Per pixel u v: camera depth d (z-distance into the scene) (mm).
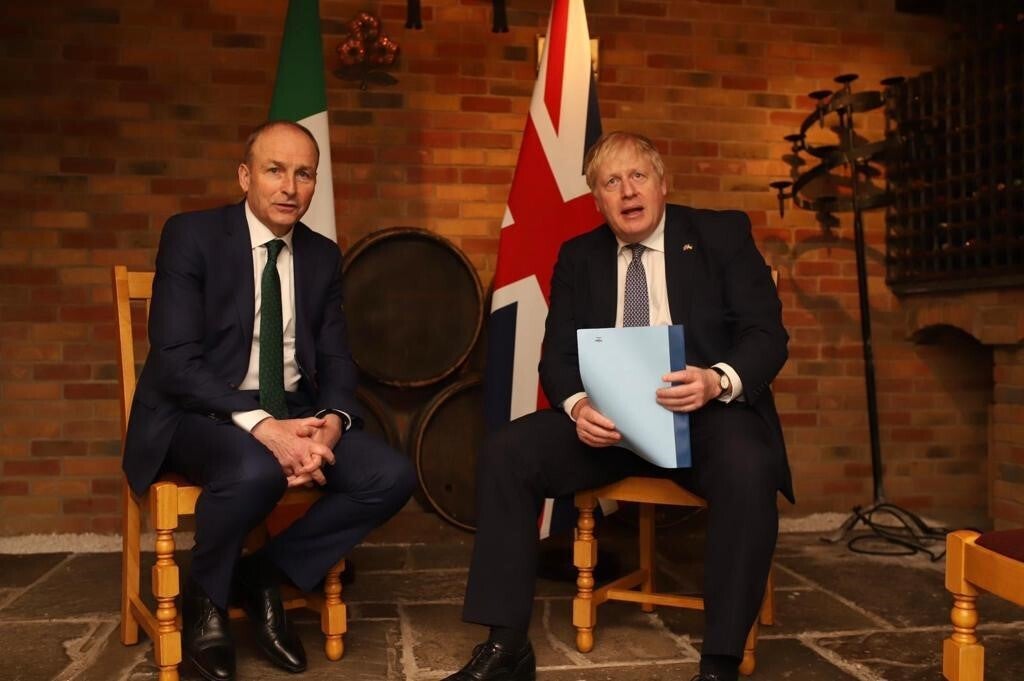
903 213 3631
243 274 2107
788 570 2908
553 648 2170
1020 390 3164
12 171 3201
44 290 3227
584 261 2281
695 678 1808
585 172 2258
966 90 3363
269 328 2111
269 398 2102
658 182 2176
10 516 3221
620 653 2135
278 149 2066
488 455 2008
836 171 3670
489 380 2896
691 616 2426
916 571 2900
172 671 1877
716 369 2010
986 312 3250
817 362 3643
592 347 1893
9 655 2111
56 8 3217
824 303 3646
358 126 3375
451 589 2691
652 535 2477
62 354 3238
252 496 1868
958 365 3727
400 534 3316
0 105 3193
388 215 3393
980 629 2312
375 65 3369
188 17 3285
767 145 3611
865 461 3664
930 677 1995
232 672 1920
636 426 1889
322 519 2031
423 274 3334
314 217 2887
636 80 3525
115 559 3014
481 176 3439
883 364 3691
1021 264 3107
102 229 3246
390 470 2021
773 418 2084
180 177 3283
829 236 3648
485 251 3447
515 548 1946
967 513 3701
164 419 2051
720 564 1829
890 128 3691
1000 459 3256
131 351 2240
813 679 1984
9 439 3221
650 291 2199
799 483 3629
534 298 2857
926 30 3727
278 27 3330
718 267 2178
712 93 3574
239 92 3311
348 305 3287
